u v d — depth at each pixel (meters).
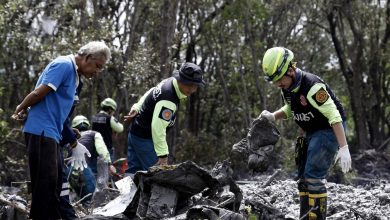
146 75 17.64
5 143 15.06
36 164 5.64
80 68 5.87
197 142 22.45
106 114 11.12
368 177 19.27
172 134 20.77
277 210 6.64
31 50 18.31
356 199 7.95
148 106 7.23
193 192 6.16
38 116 5.65
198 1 24.12
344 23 29.77
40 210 5.66
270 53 5.87
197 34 25.33
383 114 29.31
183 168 6.03
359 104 27.45
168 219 5.86
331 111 5.79
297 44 26.28
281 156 17.30
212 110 28.28
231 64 24.84
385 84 30.17
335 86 30.80
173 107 6.99
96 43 5.88
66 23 18.64
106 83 20.84
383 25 28.78
